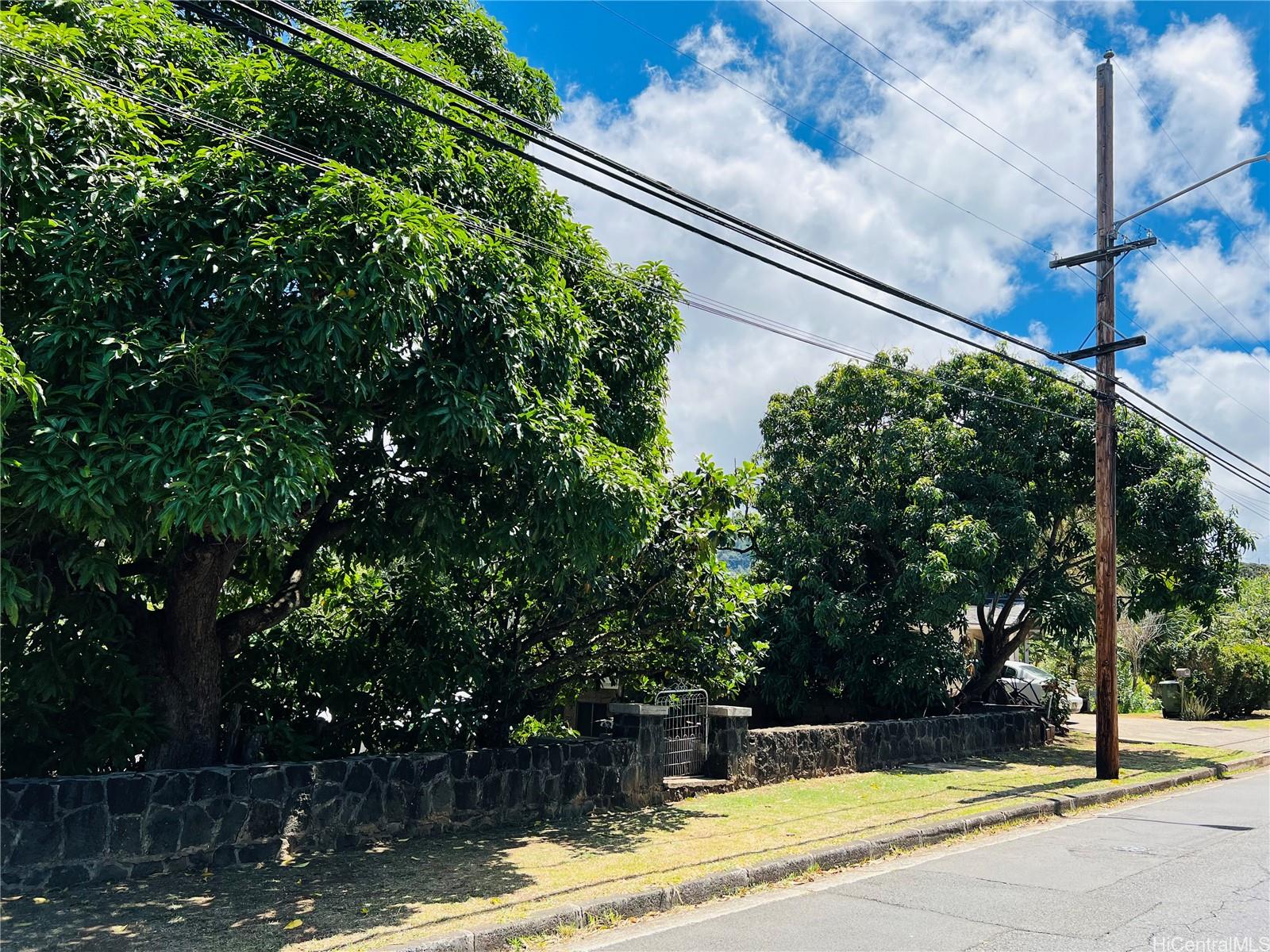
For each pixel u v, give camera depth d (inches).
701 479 412.8
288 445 222.7
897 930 248.4
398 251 236.8
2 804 252.8
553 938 240.7
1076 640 722.2
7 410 192.2
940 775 552.1
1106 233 574.6
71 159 237.8
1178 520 667.4
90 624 299.9
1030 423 682.8
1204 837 390.3
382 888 272.5
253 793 299.7
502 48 391.2
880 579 709.9
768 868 305.9
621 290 383.6
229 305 233.8
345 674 379.9
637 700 472.4
